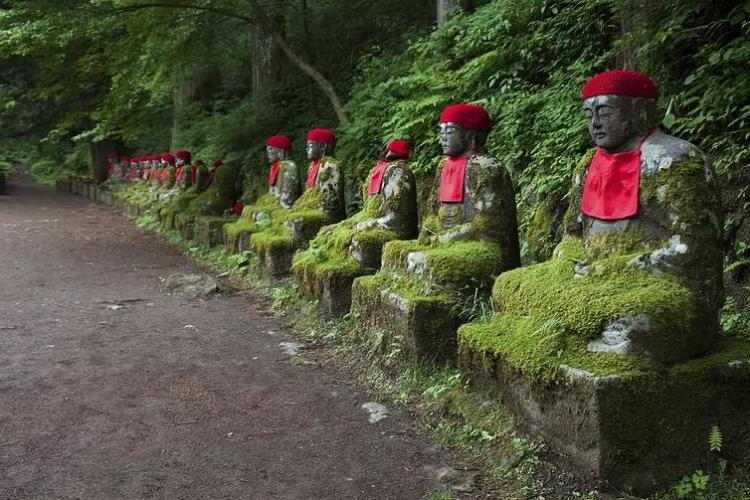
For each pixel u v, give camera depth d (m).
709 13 5.60
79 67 12.03
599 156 3.46
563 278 3.47
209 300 7.42
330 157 8.04
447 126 4.82
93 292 7.84
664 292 3.02
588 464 2.94
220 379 4.72
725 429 3.03
